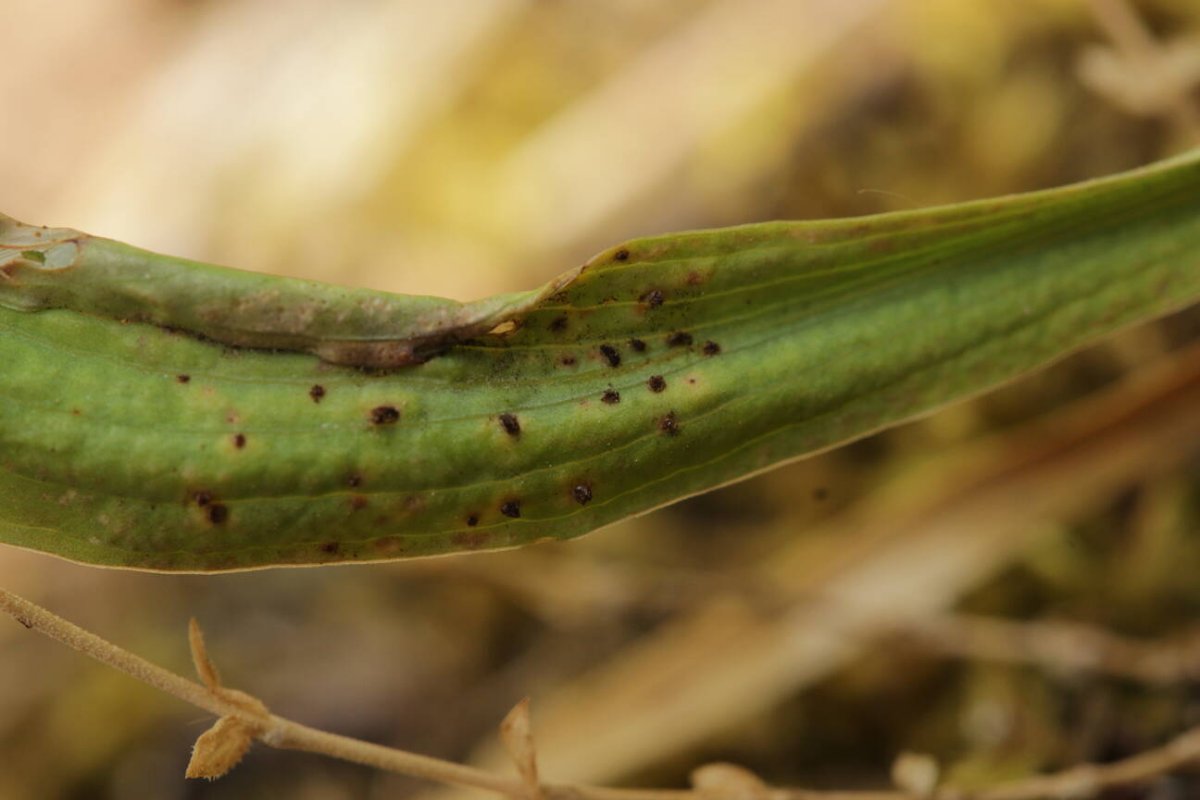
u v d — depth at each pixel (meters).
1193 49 0.17
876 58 0.20
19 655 0.22
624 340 0.14
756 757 0.18
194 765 0.14
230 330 0.14
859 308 0.14
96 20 0.28
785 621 0.18
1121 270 0.14
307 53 0.25
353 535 0.14
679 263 0.14
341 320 0.14
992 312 0.14
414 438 0.14
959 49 0.20
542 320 0.14
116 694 0.21
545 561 0.20
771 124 0.21
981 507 0.18
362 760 0.15
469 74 0.23
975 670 0.18
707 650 0.19
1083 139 0.19
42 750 0.21
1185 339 0.18
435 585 0.21
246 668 0.21
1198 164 0.14
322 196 0.23
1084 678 0.17
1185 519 0.18
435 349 0.14
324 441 0.14
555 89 0.23
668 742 0.19
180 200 0.25
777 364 0.14
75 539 0.14
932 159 0.20
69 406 0.14
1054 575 0.18
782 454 0.14
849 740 0.18
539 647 0.21
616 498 0.14
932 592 0.18
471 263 0.22
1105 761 0.17
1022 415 0.19
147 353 0.14
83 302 0.14
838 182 0.20
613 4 0.23
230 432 0.14
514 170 0.22
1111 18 0.17
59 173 0.26
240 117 0.25
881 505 0.19
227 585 0.22
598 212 0.21
